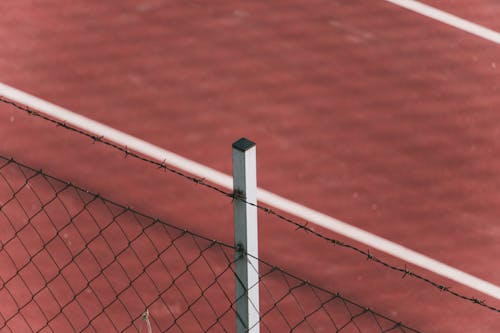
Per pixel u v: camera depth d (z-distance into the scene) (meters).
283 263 10.15
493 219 10.79
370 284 9.93
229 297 9.59
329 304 9.60
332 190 11.12
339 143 11.76
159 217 10.65
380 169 11.41
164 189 11.06
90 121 12.07
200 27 13.61
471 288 9.94
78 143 11.70
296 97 12.42
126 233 10.32
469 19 13.84
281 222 10.70
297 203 10.95
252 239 5.44
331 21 13.71
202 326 9.27
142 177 11.22
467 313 9.63
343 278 9.98
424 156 11.62
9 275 9.79
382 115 12.17
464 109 12.29
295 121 12.05
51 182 11.00
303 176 11.30
